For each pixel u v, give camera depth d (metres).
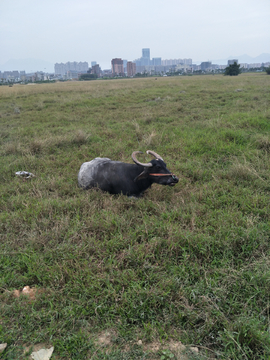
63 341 2.71
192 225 4.29
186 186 5.80
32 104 17.92
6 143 9.09
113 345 2.69
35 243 4.08
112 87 28.89
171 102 16.30
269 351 2.47
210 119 11.10
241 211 4.71
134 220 4.67
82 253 3.89
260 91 19.22
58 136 9.33
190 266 3.55
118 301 3.11
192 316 2.88
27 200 5.35
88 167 5.88
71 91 26.00
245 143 7.99
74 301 3.13
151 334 2.73
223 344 2.62
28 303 3.14
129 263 3.68
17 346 2.70
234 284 3.22
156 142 8.53
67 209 5.02
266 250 3.77
